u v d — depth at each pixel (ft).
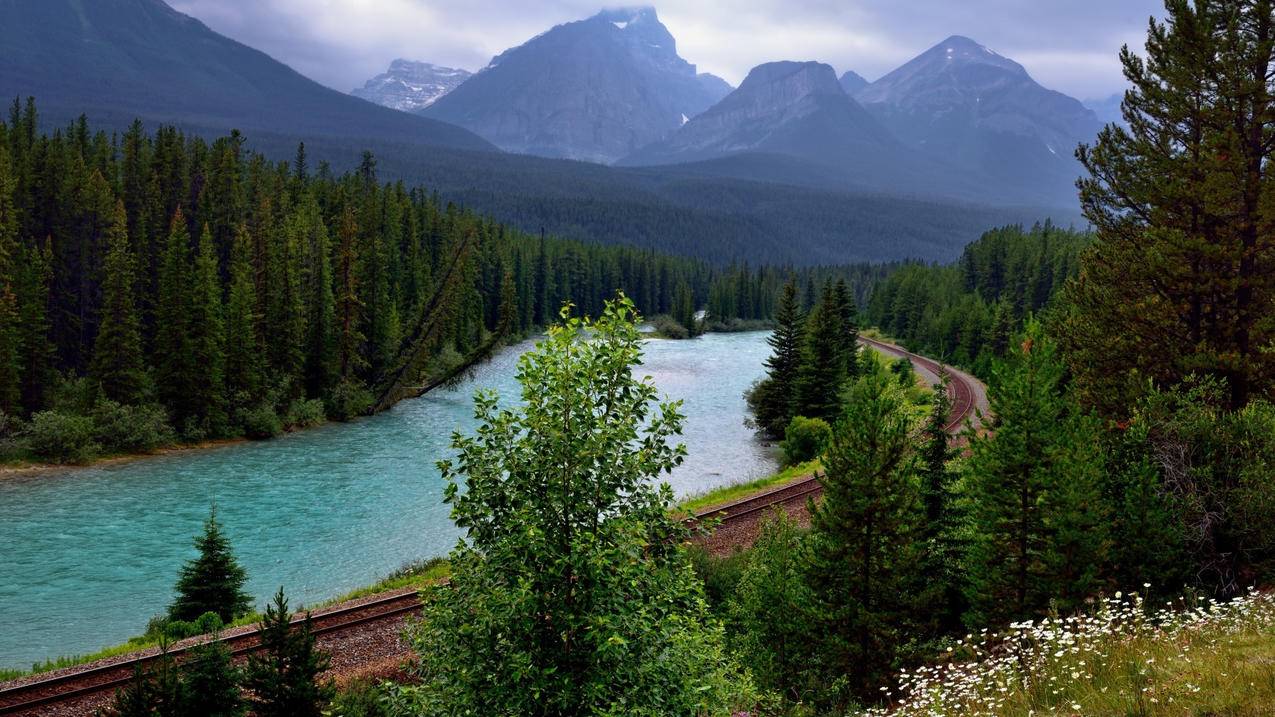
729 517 118.93
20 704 59.93
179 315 205.98
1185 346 88.22
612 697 32.65
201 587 89.76
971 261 571.69
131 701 46.83
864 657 69.00
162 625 87.30
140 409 198.90
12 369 192.24
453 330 310.04
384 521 140.67
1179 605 61.77
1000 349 326.24
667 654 33.76
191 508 147.84
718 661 38.34
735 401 281.54
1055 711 33.73
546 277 526.57
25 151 266.16
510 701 31.17
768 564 77.30
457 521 33.81
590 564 31.12
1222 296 88.33
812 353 213.46
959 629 78.23
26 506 147.64
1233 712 28.63
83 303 246.06
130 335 204.23
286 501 153.17
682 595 34.91
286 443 206.39
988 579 71.00
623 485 34.68
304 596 104.53
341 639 73.67
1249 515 61.98
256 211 284.82
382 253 299.38
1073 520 65.31
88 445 182.80
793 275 236.63
